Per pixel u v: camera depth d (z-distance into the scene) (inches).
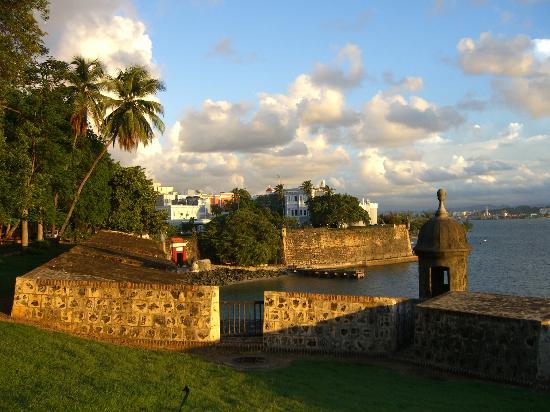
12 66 955.3
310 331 669.3
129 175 2427.4
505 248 5654.5
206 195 7455.7
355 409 442.0
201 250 3503.9
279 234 3863.2
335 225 4815.5
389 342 653.3
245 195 5905.5
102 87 1721.2
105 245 1336.1
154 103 1803.6
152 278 853.2
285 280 3152.1
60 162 1540.4
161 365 536.1
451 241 748.6
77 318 671.1
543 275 3191.4
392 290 2807.6
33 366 447.2
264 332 669.3
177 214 6092.5
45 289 677.9
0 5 898.1
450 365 602.2
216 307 674.8
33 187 1341.0
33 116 1464.1
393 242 4665.4
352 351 661.3
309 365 609.9
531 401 490.3
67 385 403.9
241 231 3491.6
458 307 611.5
